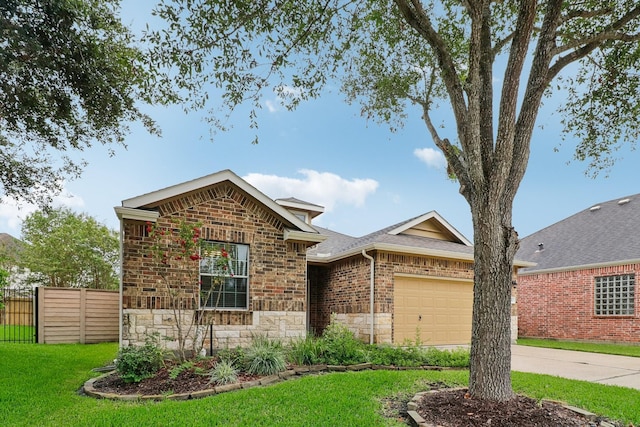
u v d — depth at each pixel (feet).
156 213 26.91
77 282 70.74
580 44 18.34
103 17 22.76
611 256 50.72
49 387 18.92
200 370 20.83
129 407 16.17
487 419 14.34
